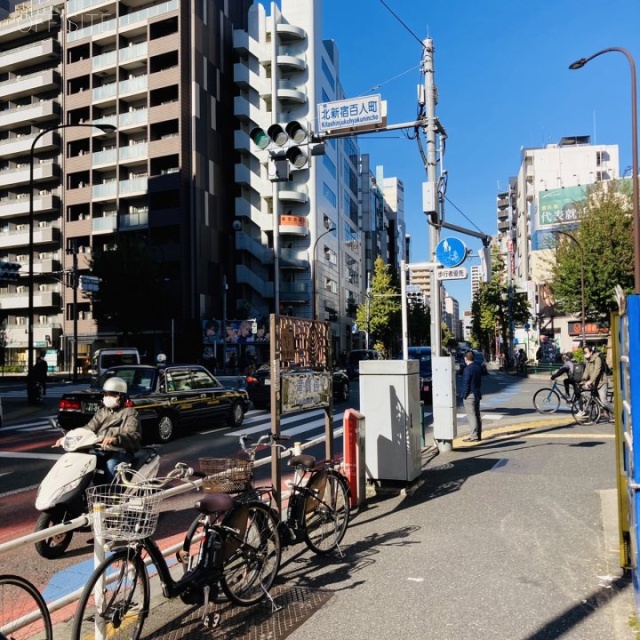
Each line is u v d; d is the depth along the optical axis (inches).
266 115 2105.1
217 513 150.1
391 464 277.6
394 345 2677.2
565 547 197.9
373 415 281.9
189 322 1808.6
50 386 1263.5
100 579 124.4
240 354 1744.6
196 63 1886.1
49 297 2025.1
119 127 1927.9
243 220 2130.9
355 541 209.6
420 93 408.8
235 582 154.5
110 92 1950.1
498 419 578.2
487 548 198.2
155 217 1840.6
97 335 1951.3
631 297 135.8
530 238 2647.6
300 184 2103.8
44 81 2052.2
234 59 2170.3
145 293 1565.0
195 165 1857.8
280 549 169.9
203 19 1946.4
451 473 321.4
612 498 258.4
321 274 2180.1
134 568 131.6
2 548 114.0
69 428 424.2
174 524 241.8
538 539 206.7
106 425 222.1
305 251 2107.5
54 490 201.8
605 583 166.2
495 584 166.9
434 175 399.9
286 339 205.5
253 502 160.7
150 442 446.6
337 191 2486.5
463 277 383.6
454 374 404.8
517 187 3213.6
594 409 524.1
